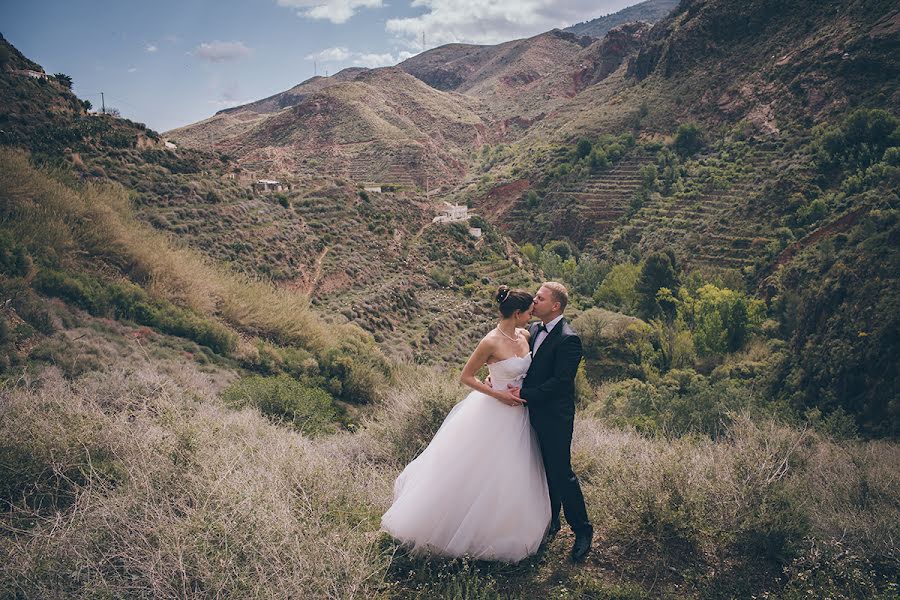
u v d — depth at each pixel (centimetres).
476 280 5881
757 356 5188
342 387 2341
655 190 10094
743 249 7594
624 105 13000
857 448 825
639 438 629
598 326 4978
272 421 1060
